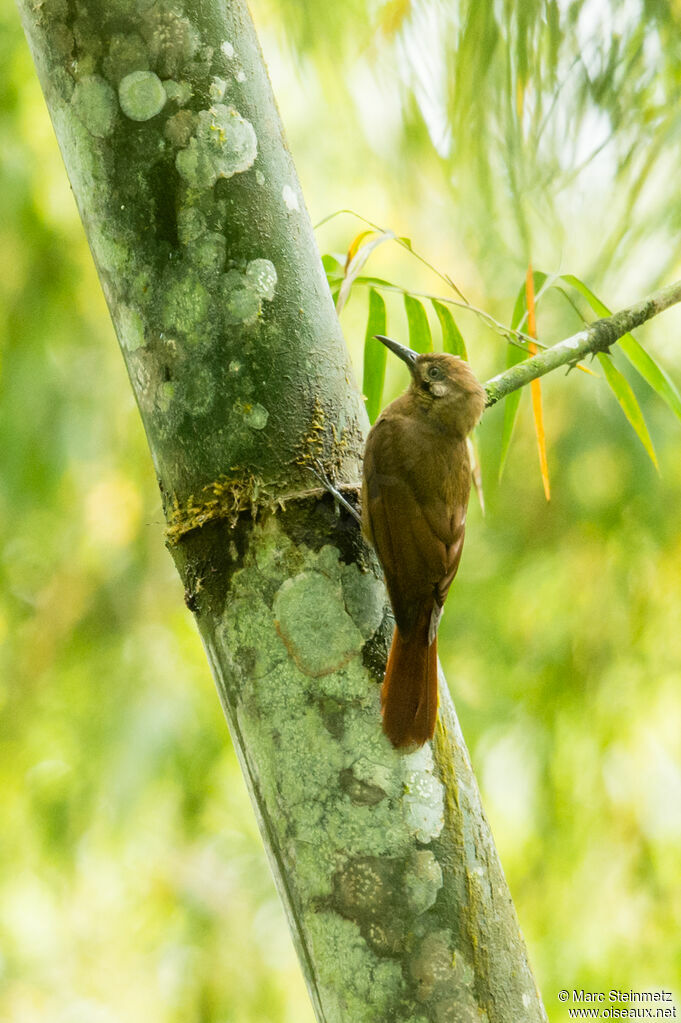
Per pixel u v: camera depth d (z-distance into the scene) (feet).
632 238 26.71
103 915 41.52
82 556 37.93
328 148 38.06
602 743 31.53
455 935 13.29
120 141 15.10
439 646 32.48
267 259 15.05
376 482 19.27
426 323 21.45
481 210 29.78
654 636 31.96
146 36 15.15
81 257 35.24
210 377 14.78
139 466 37.47
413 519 19.06
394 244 37.42
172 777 33.78
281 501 14.57
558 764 31.40
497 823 32.83
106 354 36.04
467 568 33.32
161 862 38.06
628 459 31.24
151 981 41.09
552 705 31.65
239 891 37.58
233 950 36.47
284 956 36.65
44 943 41.83
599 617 32.07
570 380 32.12
